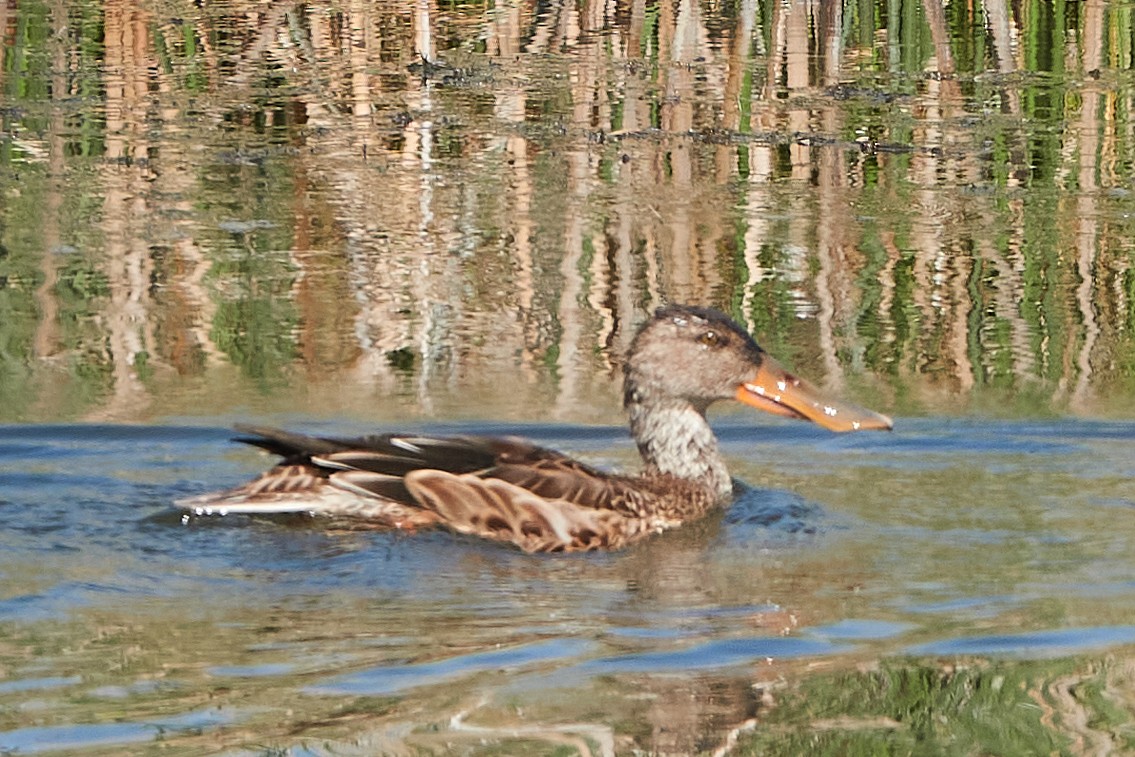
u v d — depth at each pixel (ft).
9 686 29.25
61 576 34.83
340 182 64.95
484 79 77.71
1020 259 58.59
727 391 41.73
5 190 62.75
